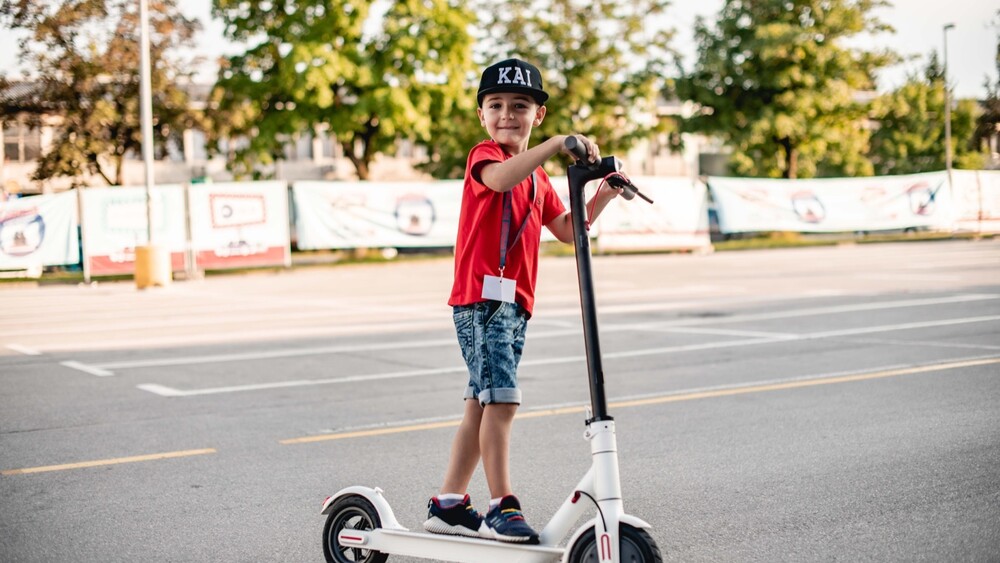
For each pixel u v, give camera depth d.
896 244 33.00
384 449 6.30
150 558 4.29
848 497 4.95
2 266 23.27
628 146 42.41
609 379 8.71
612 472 3.25
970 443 6.03
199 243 24.48
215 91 34.78
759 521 4.60
